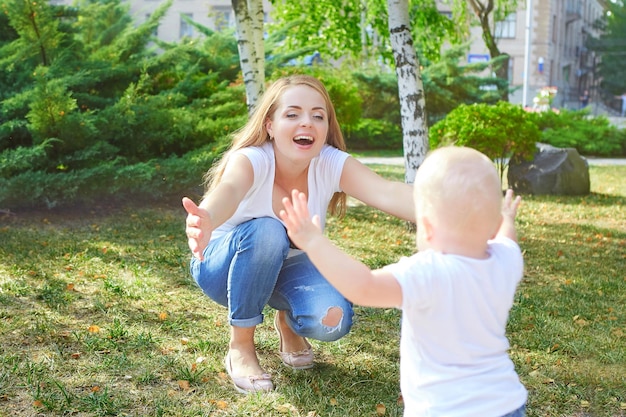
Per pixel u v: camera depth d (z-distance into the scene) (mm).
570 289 5406
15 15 8656
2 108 8359
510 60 43344
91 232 7184
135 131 9125
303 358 3650
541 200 10609
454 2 19344
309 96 3070
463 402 2025
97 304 4559
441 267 2062
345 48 15250
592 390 3500
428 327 2074
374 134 21031
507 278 2160
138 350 3844
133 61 10156
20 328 4113
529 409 3271
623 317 4715
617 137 20344
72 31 9891
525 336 4238
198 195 9492
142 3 34906
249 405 3195
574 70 52250
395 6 7473
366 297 2041
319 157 3223
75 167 8398
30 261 5746
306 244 2090
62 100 7941
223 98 10422
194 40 13531
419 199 2182
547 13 43031
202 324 4309
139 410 3154
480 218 2092
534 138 11242
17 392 3277
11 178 7715
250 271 3139
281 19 15250
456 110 11461
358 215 8672
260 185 3119
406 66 7496
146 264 5785
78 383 3404
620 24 51438
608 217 9242
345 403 3256
